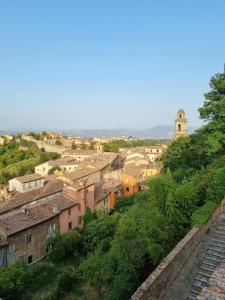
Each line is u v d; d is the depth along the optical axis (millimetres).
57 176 92562
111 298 21922
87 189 58250
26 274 32875
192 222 22156
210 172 28578
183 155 47250
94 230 42562
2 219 41500
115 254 23422
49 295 31344
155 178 25578
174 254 19125
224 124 33688
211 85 36750
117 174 100250
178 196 23969
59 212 48562
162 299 17844
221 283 12992
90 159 131625
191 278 18844
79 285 31578
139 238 22969
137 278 22438
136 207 30125
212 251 19859
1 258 38156
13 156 167250
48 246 45875
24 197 63500
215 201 23516
